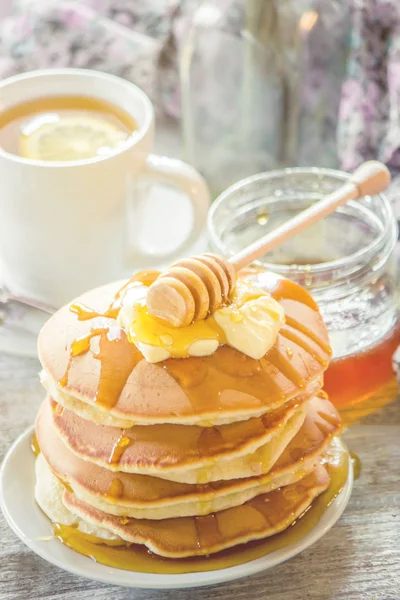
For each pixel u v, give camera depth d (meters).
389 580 0.68
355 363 0.76
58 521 0.67
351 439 0.75
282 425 0.65
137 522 0.66
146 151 0.80
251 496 0.66
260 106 0.89
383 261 0.76
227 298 0.66
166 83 0.98
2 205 0.79
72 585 0.68
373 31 0.87
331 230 0.82
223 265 0.65
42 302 0.83
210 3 0.87
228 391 0.64
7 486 0.69
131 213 0.81
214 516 0.66
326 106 0.89
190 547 0.66
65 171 0.77
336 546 0.69
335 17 0.86
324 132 0.90
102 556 0.66
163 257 0.83
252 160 0.91
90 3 0.99
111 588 0.68
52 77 0.83
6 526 0.70
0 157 0.77
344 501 0.68
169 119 1.00
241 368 0.64
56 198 0.78
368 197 0.80
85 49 0.96
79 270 0.82
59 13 0.96
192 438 0.64
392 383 0.78
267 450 0.66
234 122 0.90
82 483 0.66
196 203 0.82
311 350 0.66
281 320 0.66
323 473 0.69
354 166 0.90
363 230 0.81
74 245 0.80
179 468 0.64
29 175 0.77
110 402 0.64
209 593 0.67
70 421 0.66
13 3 1.05
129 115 0.83
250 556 0.66
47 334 0.67
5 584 0.68
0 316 0.82
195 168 0.92
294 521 0.67
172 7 0.98
